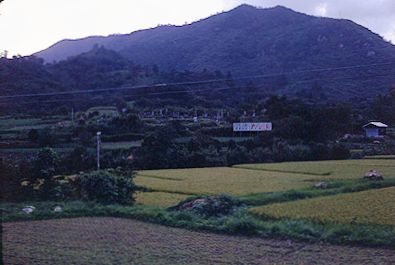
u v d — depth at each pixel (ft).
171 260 42.50
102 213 72.49
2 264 35.96
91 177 81.41
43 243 50.44
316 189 96.53
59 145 182.29
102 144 193.98
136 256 44.09
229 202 71.31
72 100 263.90
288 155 193.26
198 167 175.83
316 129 228.02
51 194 82.84
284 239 52.11
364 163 161.07
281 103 256.93
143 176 132.16
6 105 229.66
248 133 237.66
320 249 46.91
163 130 188.24
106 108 258.78
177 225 62.13
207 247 48.39
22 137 184.34
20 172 82.69
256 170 149.48
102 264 40.68
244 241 51.57
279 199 84.64
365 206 66.85
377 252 45.11
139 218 68.18
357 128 251.60
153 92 283.38
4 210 71.61
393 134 250.16
